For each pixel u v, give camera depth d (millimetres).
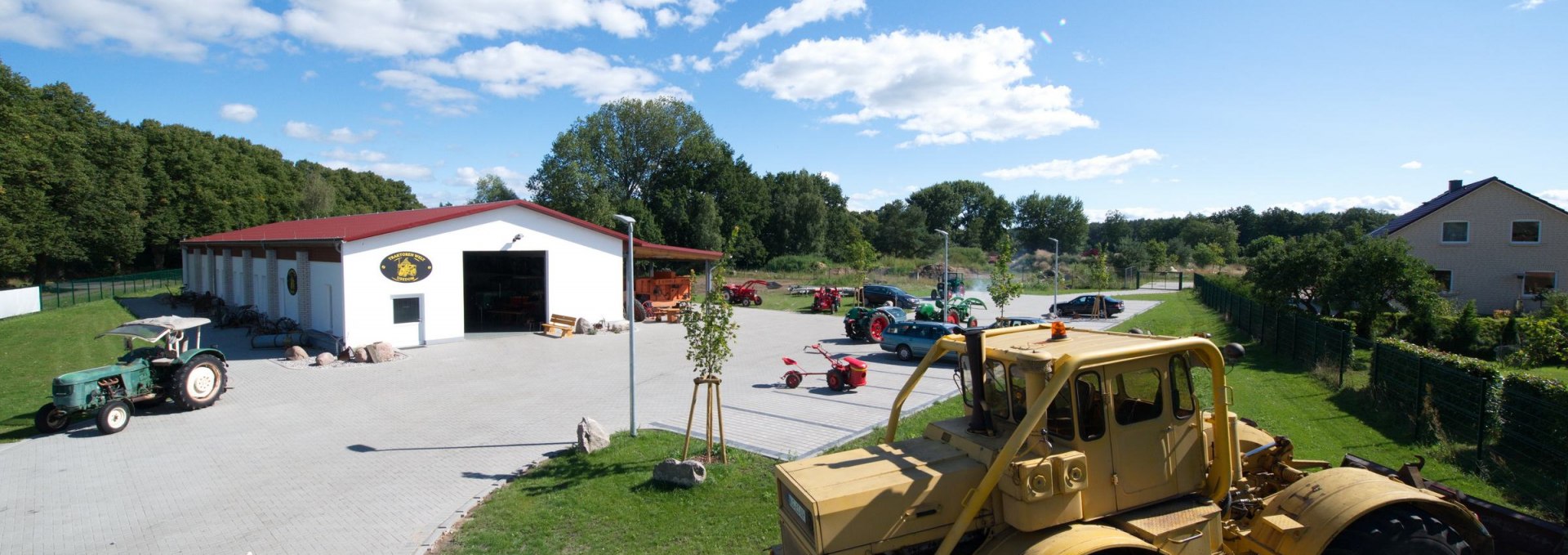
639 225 61406
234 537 8469
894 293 38656
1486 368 10547
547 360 20953
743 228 70562
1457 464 9711
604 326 27672
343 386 17234
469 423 13672
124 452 11914
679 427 13008
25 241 45125
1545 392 9320
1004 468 4367
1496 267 33219
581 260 27812
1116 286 57875
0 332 27250
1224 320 30922
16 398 16031
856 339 24828
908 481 4559
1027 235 100938
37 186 46688
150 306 36500
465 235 24422
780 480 4902
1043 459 4484
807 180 87438
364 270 21938
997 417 5082
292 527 8727
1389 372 13297
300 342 23000
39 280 53344
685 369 19328
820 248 81188
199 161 64312
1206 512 4910
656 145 67812
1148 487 4895
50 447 12195
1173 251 78562
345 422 13812
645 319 30453
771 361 20734
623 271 30281
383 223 26094
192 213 63188
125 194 55938
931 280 60031
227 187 66125
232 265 33125
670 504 8883
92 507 9500
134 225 56688
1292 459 6164
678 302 30750
